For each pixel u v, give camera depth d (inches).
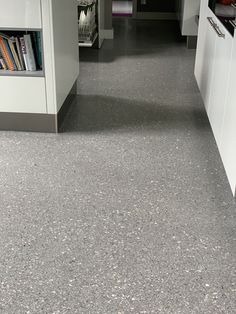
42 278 76.3
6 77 125.0
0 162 114.0
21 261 80.1
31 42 125.3
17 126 131.8
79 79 181.3
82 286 74.7
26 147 122.5
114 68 196.4
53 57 121.9
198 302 71.9
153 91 168.7
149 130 135.1
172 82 179.3
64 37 134.1
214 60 126.9
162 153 121.0
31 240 85.7
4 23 118.8
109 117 144.3
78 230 88.8
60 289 74.0
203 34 151.9
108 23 245.6
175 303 71.6
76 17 152.6
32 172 109.7
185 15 222.2
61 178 107.3
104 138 129.1
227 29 107.5
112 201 98.6
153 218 93.0
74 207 96.2
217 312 70.0
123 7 342.6
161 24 288.4
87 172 110.3
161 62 206.1
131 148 123.3
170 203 98.3
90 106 152.9
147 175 109.7
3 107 129.2
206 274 78.0
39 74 124.6
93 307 70.5
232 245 85.6
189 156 119.7
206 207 97.3
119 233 88.1
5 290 73.6
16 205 96.3
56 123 130.3
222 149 107.5
